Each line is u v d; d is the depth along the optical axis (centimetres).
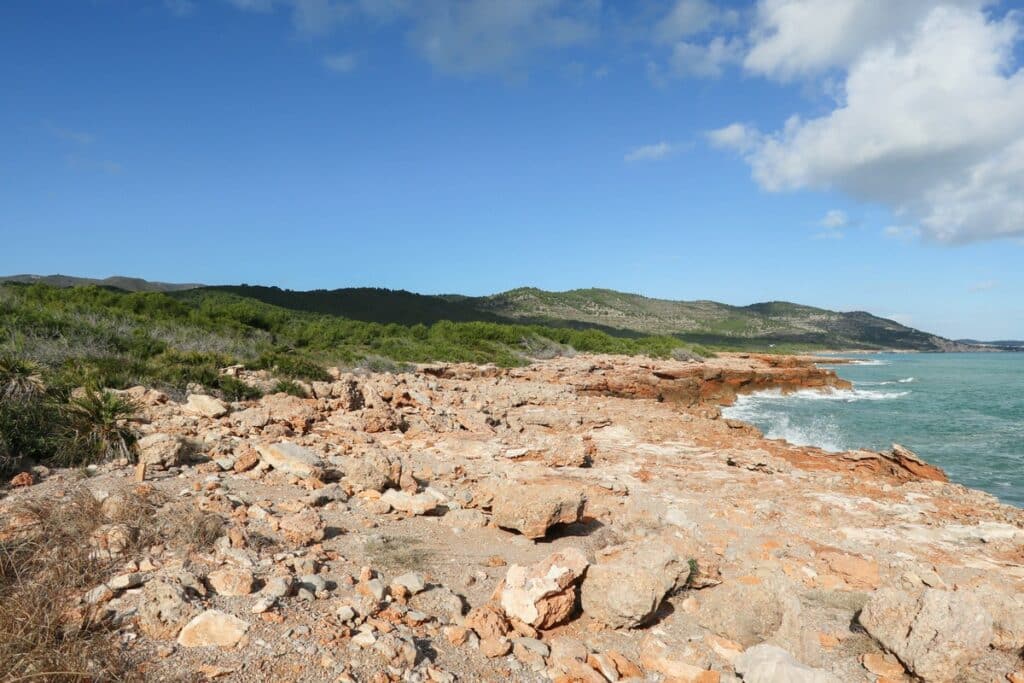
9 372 966
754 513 970
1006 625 545
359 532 721
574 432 1845
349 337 4328
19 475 728
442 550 695
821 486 1187
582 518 883
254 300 6844
